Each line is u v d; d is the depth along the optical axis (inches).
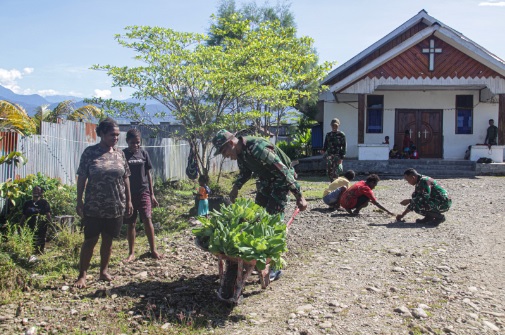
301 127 1244.5
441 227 346.9
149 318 192.9
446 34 786.8
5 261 243.8
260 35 730.8
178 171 724.0
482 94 892.0
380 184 646.5
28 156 415.5
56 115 810.8
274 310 199.5
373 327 183.0
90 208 231.3
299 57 693.9
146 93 534.9
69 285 236.1
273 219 214.7
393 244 300.4
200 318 191.6
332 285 226.7
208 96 565.9
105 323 189.6
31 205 337.1
